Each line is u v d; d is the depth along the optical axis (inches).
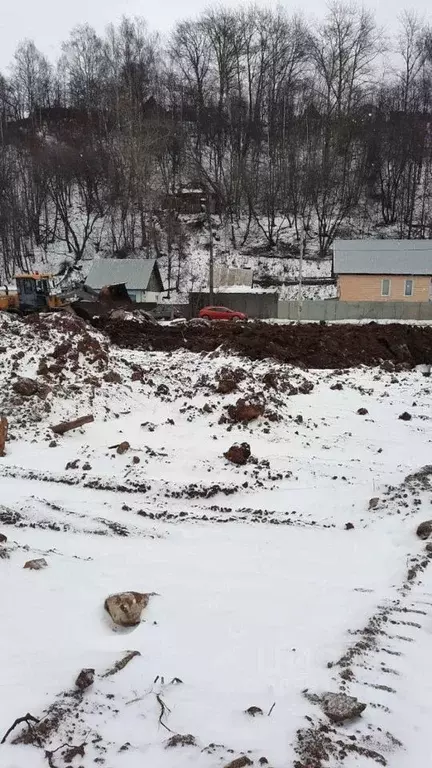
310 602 188.4
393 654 159.5
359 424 404.2
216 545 237.0
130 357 567.2
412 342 669.3
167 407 431.5
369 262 1336.1
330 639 165.5
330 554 229.0
